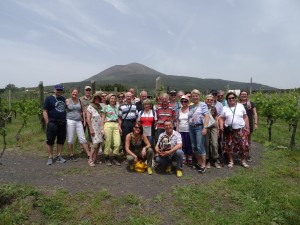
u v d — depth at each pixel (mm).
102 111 7266
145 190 5590
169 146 6473
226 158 8148
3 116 5766
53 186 5648
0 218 4324
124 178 6305
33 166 7215
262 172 7023
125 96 7465
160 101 7344
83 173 6625
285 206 5109
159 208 4895
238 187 5793
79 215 4590
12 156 8266
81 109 7855
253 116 8188
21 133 12008
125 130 7289
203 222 4500
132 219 4480
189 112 6879
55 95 7336
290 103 10773
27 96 22875
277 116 10594
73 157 7965
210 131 7168
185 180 6242
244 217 4652
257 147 9953
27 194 5016
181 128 7344
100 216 4547
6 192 4941
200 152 6742
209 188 5734
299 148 9648
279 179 6539
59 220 4453
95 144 7148
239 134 7246
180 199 5199
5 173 6559
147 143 6750
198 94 6734
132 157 6859
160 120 7234
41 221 4406
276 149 9602
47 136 7266
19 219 4375
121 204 4945
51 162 7387
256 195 5477
